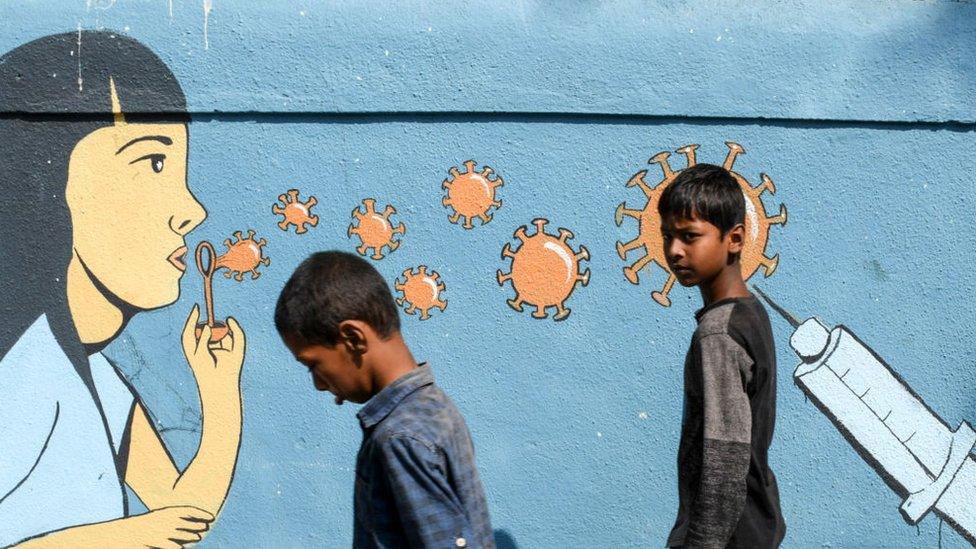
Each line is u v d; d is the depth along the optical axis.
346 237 3.78
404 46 3.73
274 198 3.78
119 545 3.74
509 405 3.79
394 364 2.30
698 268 2.75
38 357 3.75
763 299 3.80
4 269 3.75
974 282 3.81
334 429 3.78
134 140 3.76
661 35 3.74
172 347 3.77
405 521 2.14
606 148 3.78
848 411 3.79
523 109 3.74
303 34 3.73
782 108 3.76
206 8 3.72
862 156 3.80
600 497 3.78
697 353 2.65
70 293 3.77
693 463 2.68
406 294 3.79
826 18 3.76
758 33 3.75
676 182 2.79
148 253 3.77
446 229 3.79
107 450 3.76
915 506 3.79
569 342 3.79
